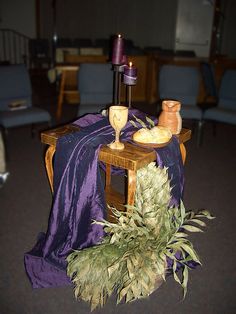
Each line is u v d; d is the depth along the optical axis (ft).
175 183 6.07
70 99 18.54
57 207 5.89
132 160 5.25
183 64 16.39
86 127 6.32
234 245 7.13
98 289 5.03
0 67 11.81
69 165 5.72
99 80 12.19
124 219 5.28
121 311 5.40
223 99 12.94
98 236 5.74
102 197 5.71
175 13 26.71
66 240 6.04
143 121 6.70
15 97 11.98
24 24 28.07
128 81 6.48
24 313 5.31
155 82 18.20
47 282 5.88
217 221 7.98
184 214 5.43
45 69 26.55
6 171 10.26
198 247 7.00
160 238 5.19
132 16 28.81
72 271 5.17
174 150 6.03
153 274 5.02
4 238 7.08
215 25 26.25
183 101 13.17
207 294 5.82
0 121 10.66
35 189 9.25
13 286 5.83
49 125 11.73
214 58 17.46
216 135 14.30
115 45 6.24
